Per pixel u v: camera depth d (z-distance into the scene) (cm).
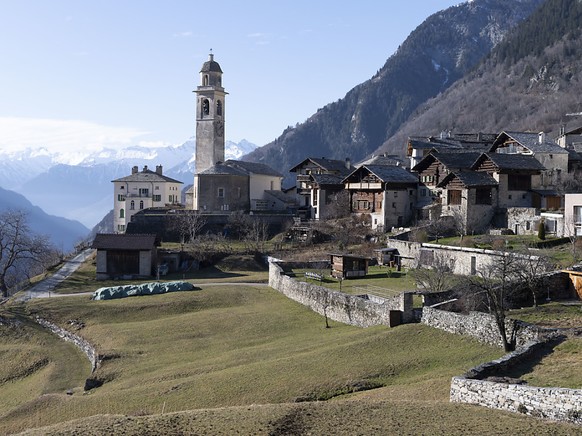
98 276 9469
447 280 5944
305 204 13038
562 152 9300
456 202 8838
